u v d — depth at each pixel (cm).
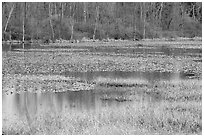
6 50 5466
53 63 3897
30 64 3772
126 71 3391
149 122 1583
